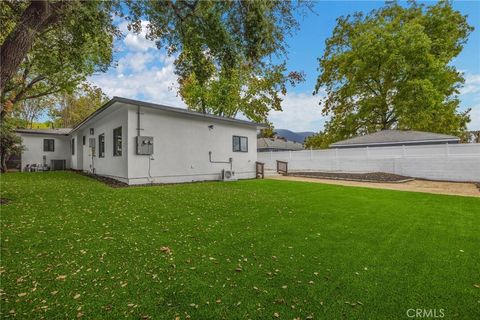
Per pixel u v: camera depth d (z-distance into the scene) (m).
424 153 13.81
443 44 18.78
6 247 3.19
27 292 2.21
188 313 1.96
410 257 3.04
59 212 4.93
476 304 2.08
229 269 2.72
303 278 2.53
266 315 1.95
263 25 5.42
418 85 17.55
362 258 3.02
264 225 4.41
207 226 4.31
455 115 20.75
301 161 19.28
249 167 14.48
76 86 15.37
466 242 3.58
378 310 2.01
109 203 5.89
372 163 15.68
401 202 6.70
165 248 3.29
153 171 10.31
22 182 9.34
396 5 21.62
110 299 2.13
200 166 12.02
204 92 20.33
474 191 9.08
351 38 23.09
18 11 5.79
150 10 5.80
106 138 12.14
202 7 5.31
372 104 21.12
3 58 4.74
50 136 19.83
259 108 23.19
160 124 10.55
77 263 2.80
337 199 7.10
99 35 6.50
